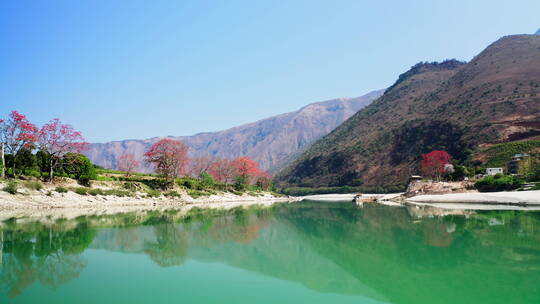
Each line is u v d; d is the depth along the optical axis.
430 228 26.03
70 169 57.41
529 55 161.38
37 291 11.68
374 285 12.20
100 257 17.00
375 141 161.00
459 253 16.62
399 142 146.38
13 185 43.75
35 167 53.44
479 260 15.12
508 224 27.19
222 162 112.50
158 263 15.82
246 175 112.12
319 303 10.48
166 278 13.34
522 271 13.27
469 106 134.38
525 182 59.22
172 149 75.12
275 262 16.02
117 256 17.30
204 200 76.19
